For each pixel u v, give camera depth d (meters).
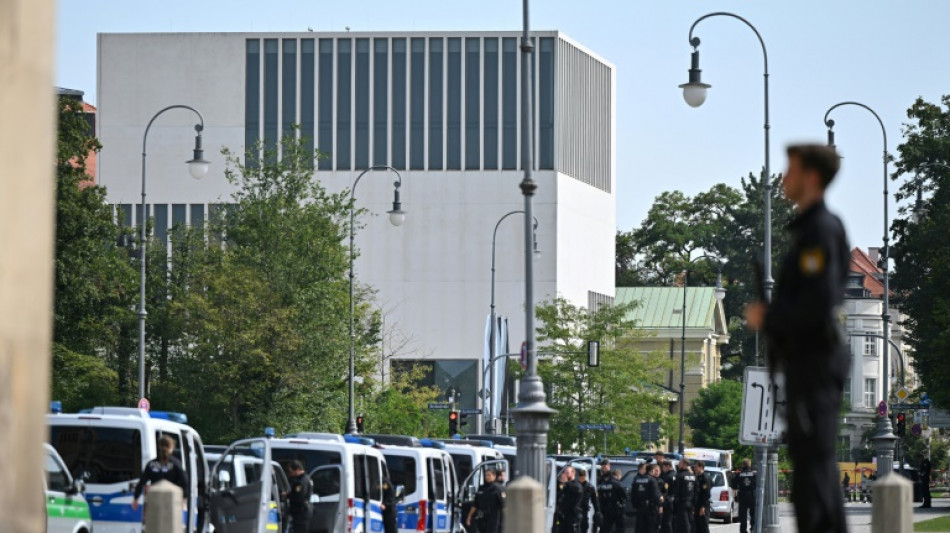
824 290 13.32
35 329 9.98
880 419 85.44
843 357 13.68
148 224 123.31
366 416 119.19
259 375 99.56
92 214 107.12
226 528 42.69
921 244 125.19
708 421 195.50
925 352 125.06
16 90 9.88
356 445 46.94
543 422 39.91
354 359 109.12
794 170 13.66
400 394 140.12
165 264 123.12
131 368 112.38
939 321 109.44
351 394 103.81
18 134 9.88
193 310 99.06
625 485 72.69
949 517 86.81
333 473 45.62
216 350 98.31
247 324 98.69
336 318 102.62
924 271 137.38
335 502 45.53
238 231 103.56
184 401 99.62
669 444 196.25
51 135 10.09
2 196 9.80
